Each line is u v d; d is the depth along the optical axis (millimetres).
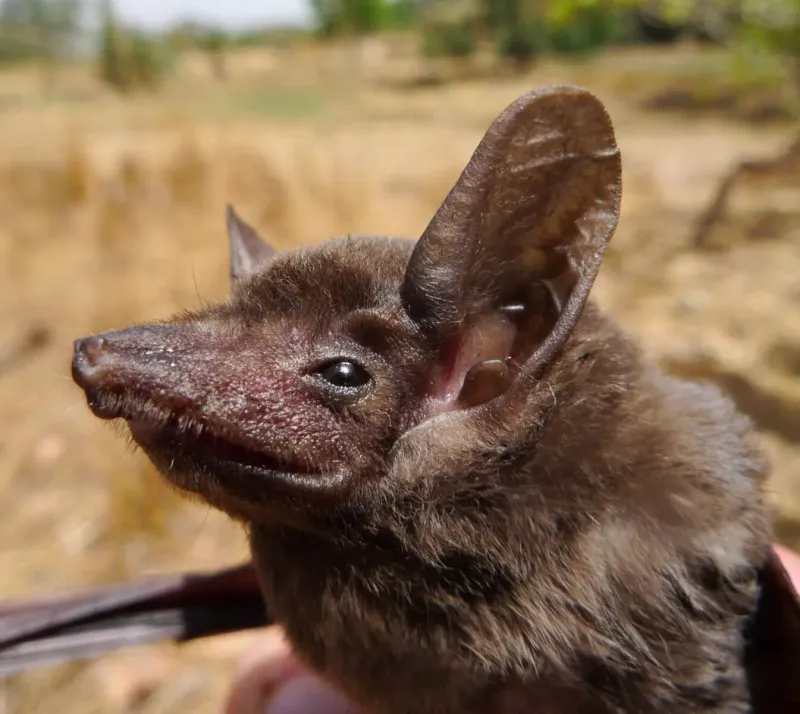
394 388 53
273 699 80
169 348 51
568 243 51
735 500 57
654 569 54
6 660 79
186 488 52
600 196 49
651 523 54
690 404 61
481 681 56
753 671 59
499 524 53
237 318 54
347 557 54
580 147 49
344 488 52
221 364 51
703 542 55
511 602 54
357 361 53
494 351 54
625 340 59
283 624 59
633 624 54
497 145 48
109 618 82
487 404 52
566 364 53
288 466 51
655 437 56
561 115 48
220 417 50
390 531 53
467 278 52
